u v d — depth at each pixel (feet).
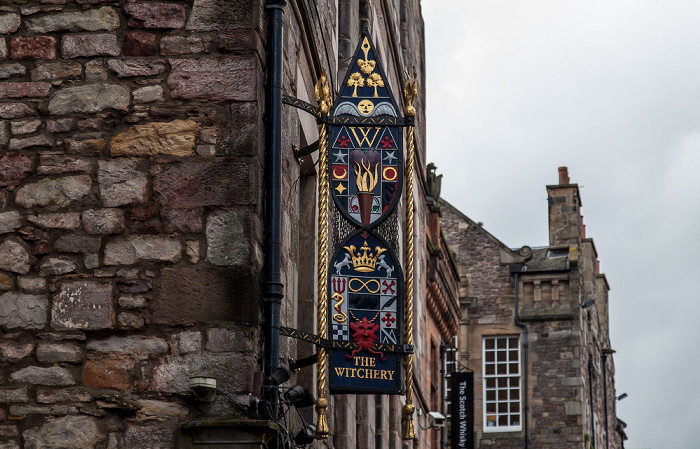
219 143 27.61
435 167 94.53
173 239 27.07
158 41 28.32
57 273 26.96
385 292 30.81
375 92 31.99
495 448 121.49
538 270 125.49
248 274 26.81
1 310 26.73
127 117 27.86
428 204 92.38
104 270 26.94
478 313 125.90
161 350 26.43
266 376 27.14
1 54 28.35
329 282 30.58
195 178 27.40
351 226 31.30
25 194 27.48
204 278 26.78
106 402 26.09
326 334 30.14
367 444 49.90
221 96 27.91
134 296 26.76
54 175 27.55
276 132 28.73
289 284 32.24
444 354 98.99
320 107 31.35
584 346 127.44
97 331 26.58
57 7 28.60
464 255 127.85
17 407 26.13
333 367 29.89
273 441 26.63
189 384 25.88
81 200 27.40
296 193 34.09
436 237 92.84
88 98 27.99
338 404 43.68
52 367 26.37
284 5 29.68
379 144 31.63
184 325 26.55
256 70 28.14
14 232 27.25
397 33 70.23
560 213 128.47
